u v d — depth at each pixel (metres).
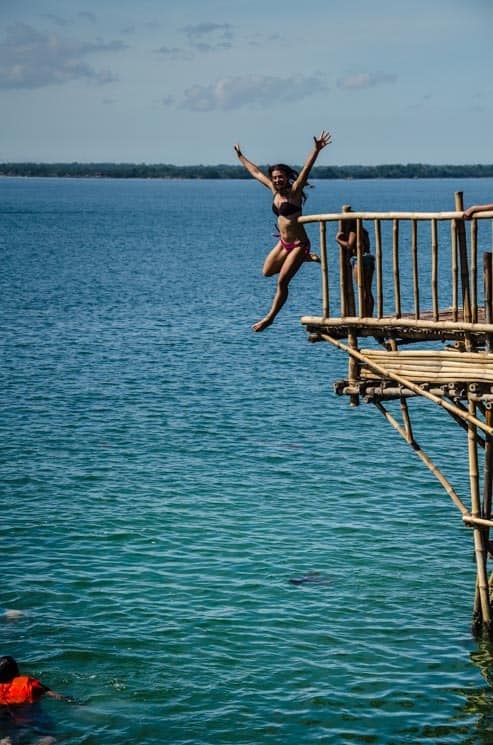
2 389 42.00
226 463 31.97
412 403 39.78
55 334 56.84
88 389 42.31
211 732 16.98
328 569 23.66
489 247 96.75
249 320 64.06
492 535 25.67
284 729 17.12
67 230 164.50
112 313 66.69
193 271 97.38
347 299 18.55
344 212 17.92
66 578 22.84
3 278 88.44
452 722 17.39
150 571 23.36
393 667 19.22
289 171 16.95
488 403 17.27
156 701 17.89
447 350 18.08
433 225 17.17
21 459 31.94
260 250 125.25
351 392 18.92
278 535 25.70
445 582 23.08
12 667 18.05
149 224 186.00
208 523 26.48
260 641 20.12
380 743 16.77
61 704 17.67
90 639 20.03
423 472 31.14
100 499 28.27
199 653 19.61
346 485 29.78
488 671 19.09
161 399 40.69
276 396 41.47
